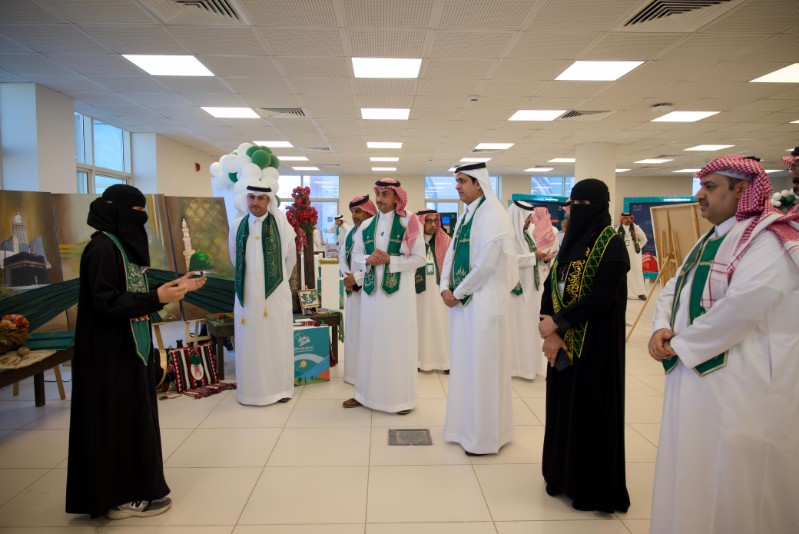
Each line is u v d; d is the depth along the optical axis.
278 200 4.06
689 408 1.49
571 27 4.24
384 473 2.54
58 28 4.29
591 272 2.03
